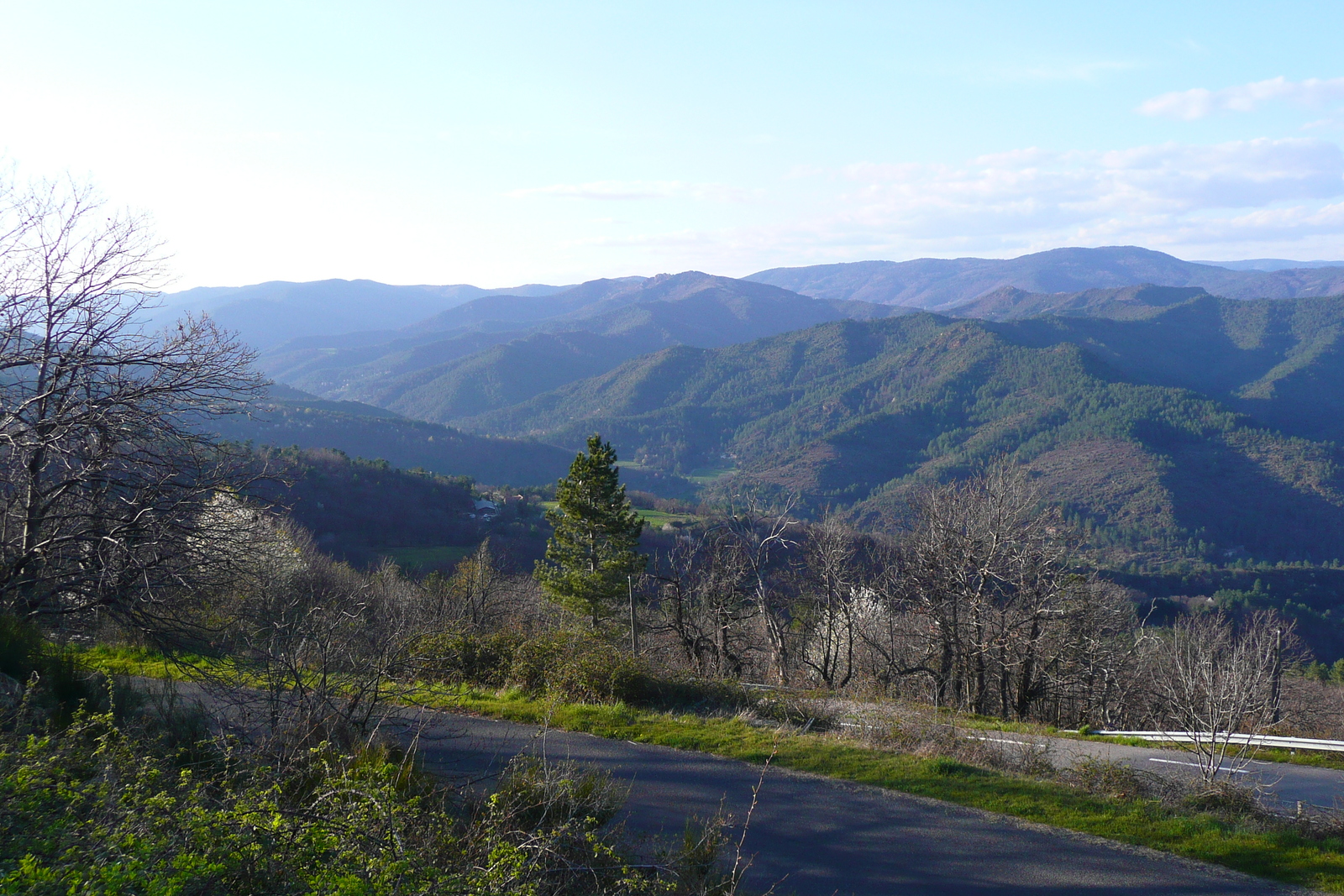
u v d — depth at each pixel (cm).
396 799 446
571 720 1093
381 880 346
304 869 346
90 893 284
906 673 2259
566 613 2980
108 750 444
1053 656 2148
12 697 604
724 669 2269
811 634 2575
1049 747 1170
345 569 2908
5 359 825
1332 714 2408
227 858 333
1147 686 2231
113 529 870
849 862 667
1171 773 1105
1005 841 726
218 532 945
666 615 2386
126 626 898
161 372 930
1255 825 787
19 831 329
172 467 912
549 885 436
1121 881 651
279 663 637
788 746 1013
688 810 759
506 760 831
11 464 870
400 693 741
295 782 492
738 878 599
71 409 866
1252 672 1288
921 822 768
